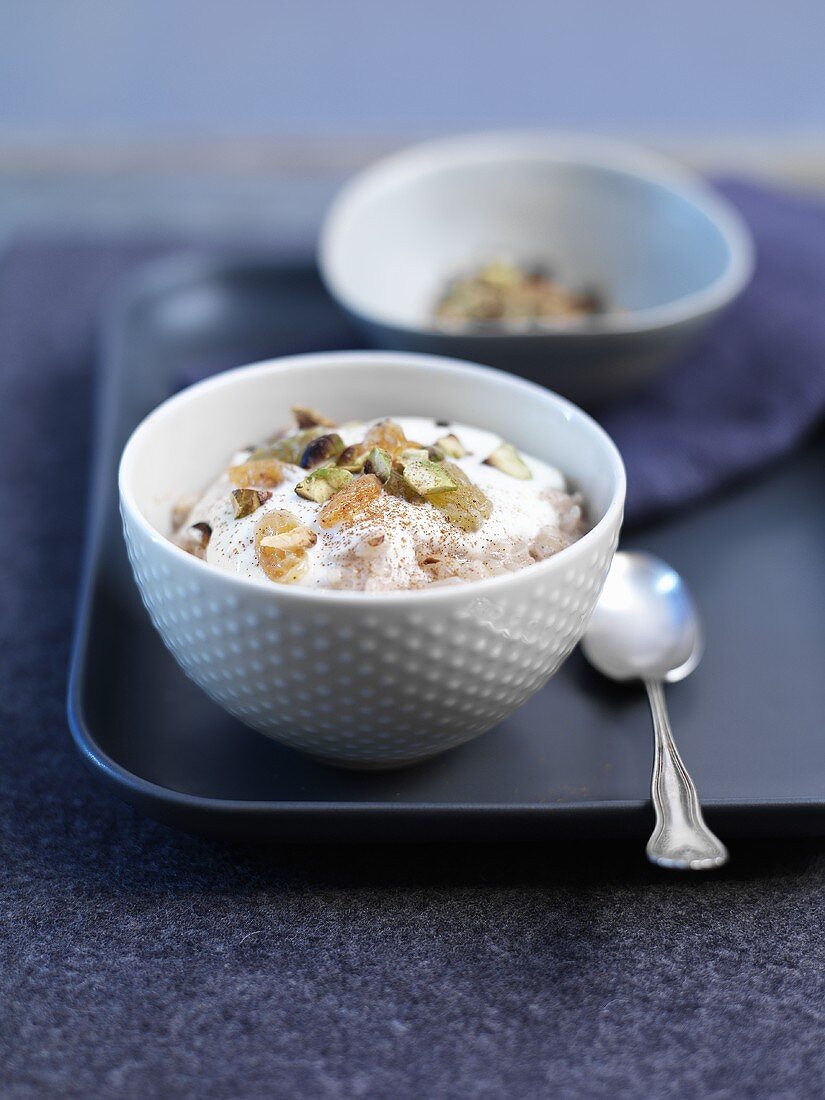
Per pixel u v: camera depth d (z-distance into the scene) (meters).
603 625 0.42
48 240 0.72
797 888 0.37
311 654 0.34
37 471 0.53
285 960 0.35
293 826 0.36
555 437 0.41
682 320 0.50
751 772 0.39
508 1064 0.33
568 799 0.38
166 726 0.40
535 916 0.36
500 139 1.00
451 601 0.33
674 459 0.49
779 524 0.49
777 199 0.66
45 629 0.45
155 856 0.37
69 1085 0.32
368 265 0.61
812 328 0.56
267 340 0.60
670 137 1.00
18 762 0.40
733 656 0.43
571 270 0.63
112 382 0.53
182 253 0.71
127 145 0.96
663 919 0.36
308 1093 0.32
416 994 0.34
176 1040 0.33
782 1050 0.33
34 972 0.35
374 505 0.37
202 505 0.40
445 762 0.39
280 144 0.97
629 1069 0.33
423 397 0.43
